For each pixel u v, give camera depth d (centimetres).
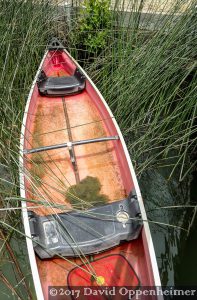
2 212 341
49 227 274
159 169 410
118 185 324
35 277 235
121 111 422
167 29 434
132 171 307
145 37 481
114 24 511
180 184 396
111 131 369
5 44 456
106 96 444
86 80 436
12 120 370
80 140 373
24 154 328
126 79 430
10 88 401
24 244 328
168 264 324
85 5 508
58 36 547
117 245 275
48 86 431
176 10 443
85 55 548
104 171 338
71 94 433
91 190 320
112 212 281
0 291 291
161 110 405
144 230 264
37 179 314
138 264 266
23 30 489
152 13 505
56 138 380
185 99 402
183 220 363
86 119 402
